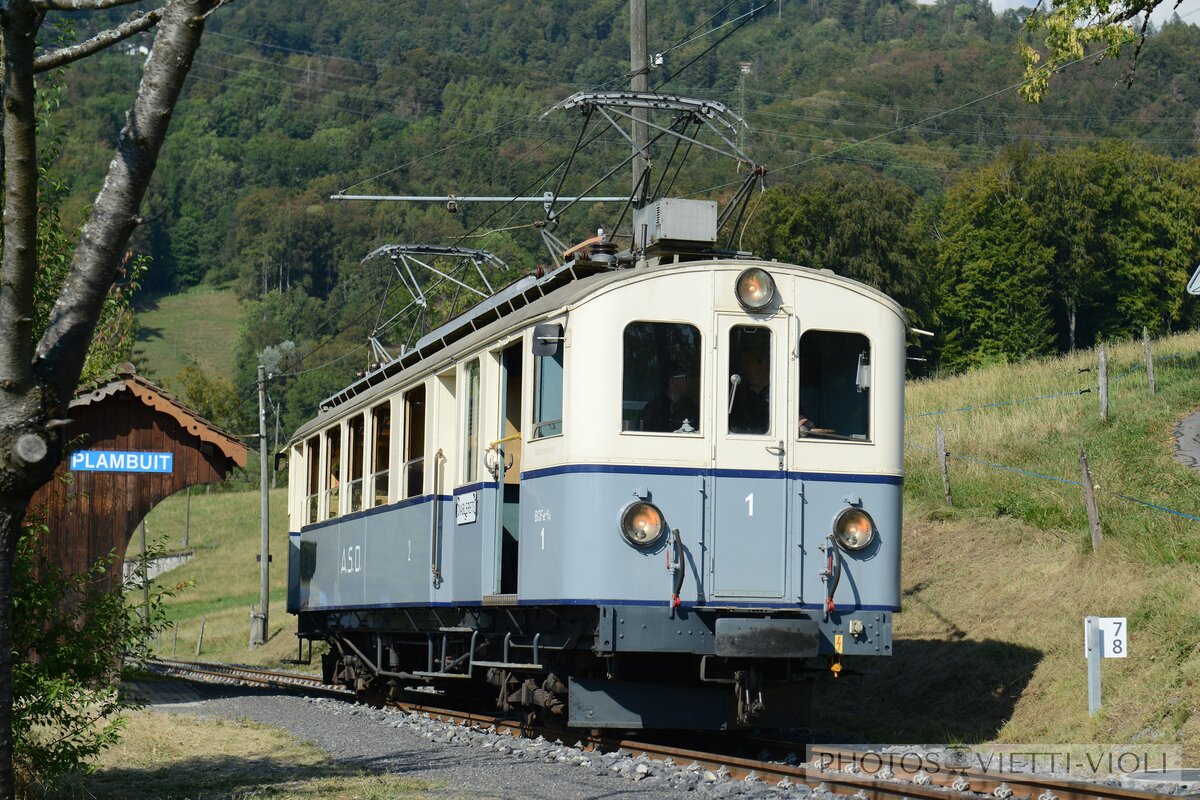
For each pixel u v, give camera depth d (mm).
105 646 9023
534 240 72938
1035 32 14938
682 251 10875
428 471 12703
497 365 11359
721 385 10125
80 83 175625
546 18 193625
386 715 14102
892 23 192750
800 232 59875
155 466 13797
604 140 80312
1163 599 12320
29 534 8805
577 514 9875
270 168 154125
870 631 10180
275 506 64625
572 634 10211
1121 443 19094
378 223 122438
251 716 13984
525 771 9414
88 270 6566
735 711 10570
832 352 10461
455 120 133750
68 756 8508
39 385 6492
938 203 78562
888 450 10461
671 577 9828
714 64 160500
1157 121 122250
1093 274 66812
